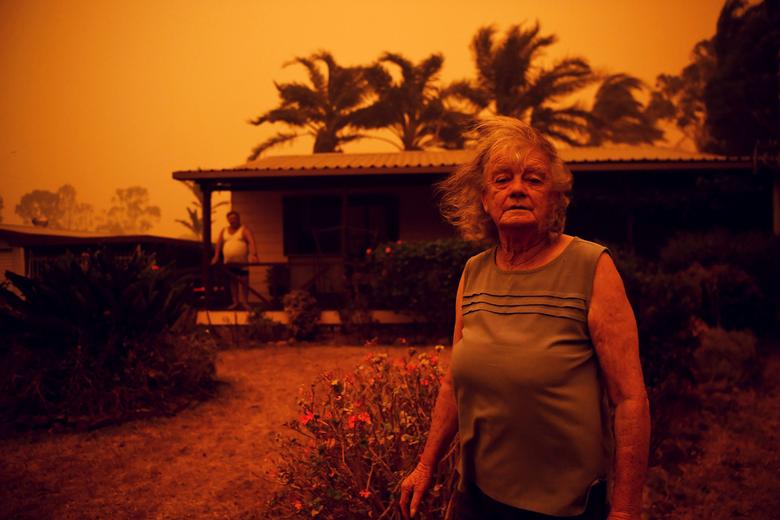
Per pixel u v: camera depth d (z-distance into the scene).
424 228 12.67
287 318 9.69
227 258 10.68
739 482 3.50
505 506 1.35
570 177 1.51
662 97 34.19
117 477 3.82
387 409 2.57
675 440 4.09
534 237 1.47
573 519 1.25
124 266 5.82
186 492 3.56
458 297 1.69
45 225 18.64
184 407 5.36
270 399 5.67
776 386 5.79
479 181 1.63
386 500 2.38
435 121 28.31
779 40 14.31
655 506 3.18
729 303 8.35
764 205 10.53
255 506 3.31
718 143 16.84
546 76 27.97
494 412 1.35
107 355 5.16
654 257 10.80
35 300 5.25
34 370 5.02
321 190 12.50
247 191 13.08
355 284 10.17
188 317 6.93
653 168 9.99
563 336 1.29
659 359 4.88
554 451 1.27
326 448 2.35
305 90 28.36
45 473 3.90
